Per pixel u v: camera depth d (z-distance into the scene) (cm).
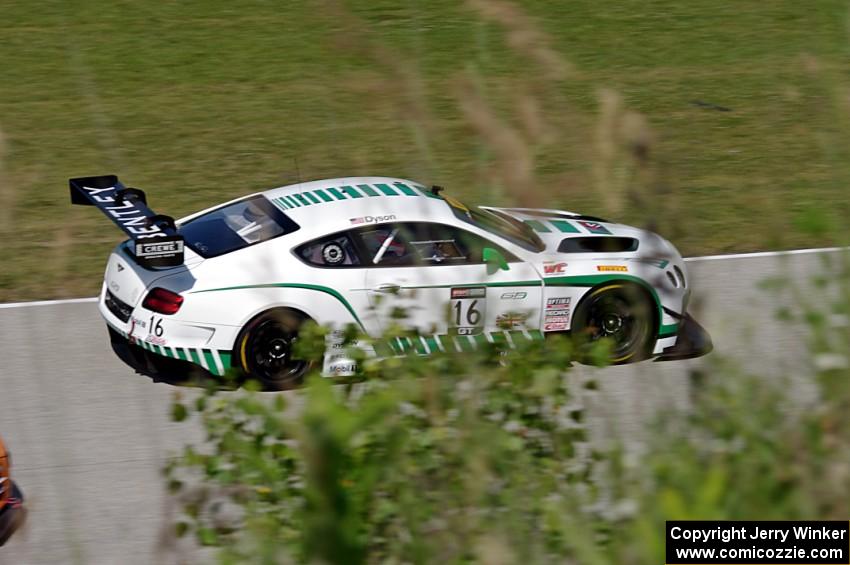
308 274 2697
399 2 6894
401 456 1162
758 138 5219
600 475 1270
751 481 1071
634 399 1240
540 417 1395
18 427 2548
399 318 1540
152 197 4459
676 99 5725
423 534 1123
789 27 6825
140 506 2197
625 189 1182
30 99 5519
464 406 1250
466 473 1173
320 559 812
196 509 1447
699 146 5097
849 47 1720
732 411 1151
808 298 1257
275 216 2839
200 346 2658
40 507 2186
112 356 2945
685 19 6969
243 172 4741
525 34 1259
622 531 1066
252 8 6856
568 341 1457
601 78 5969
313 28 6550
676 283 2905
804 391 1193
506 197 1162
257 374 2698
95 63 6022
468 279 2731
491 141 1155
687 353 2939
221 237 2814
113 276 2844
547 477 1225
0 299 3416
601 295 2838
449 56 6019
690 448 1112
